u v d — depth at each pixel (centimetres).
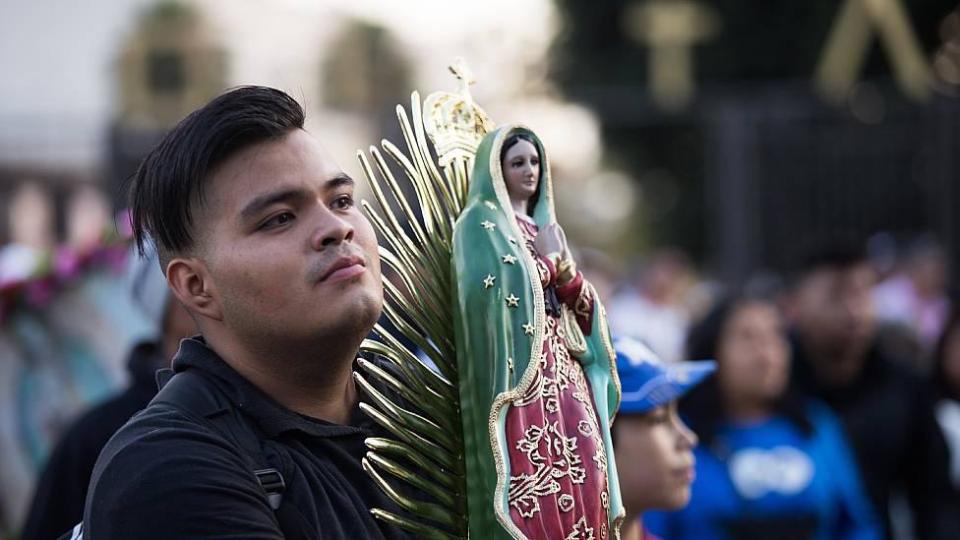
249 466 231
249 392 240
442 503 254
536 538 238
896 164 1327
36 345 535
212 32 1708
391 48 1867
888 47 1462
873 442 625
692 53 1947
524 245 250
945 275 1149
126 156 1251
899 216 1327
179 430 229
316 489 236
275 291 234
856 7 1467
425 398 256
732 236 1348
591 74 2117
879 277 1253
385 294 270
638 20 2089
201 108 244
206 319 245
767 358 544
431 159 265
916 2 1769
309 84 1808
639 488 375
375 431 256
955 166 1296
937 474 631
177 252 243
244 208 235
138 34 1675
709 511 531
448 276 260
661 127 2173
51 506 414
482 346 244
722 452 539
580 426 248
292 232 236
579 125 1747
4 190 1327
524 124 262
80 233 1187
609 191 2316
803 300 645
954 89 1533
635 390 372
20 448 532
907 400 632
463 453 256
